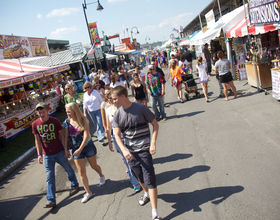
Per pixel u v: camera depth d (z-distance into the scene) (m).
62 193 4.80
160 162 4.98
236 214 3.01
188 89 9.74
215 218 3.03
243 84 10.12
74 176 4.62
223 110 7.40
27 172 6.35
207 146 5.19
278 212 2.88
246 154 4.45
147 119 3.26
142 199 3.77
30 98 11.09
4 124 8.88
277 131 5.05
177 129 6.73
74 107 3.99
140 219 3.38
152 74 7.60
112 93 3.18
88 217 3.76
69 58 20.44
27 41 11.97
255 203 3.12
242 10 10.75
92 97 6.96
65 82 14.59
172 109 9.05
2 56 9.99
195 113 7.82
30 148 7.97
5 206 4.82
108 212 3.76
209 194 3.55
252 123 5.82
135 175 3.48
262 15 7.05
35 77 11.21
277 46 8.52
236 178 3.78
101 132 7.02
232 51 11.25
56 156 4.34
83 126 4.05
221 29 11.31
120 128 3.33
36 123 4.21
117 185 4.55
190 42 18.23
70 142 4.15
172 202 3.57
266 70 8.26
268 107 6.65
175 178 4.22
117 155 6.03
